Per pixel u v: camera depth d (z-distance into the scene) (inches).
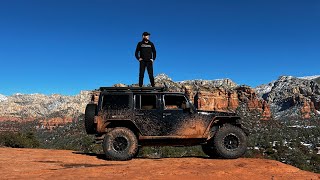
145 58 450.9
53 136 7165.4
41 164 328.5
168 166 305.1
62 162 345.1
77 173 275.0
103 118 360.8
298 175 282.0
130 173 274.5
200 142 366.9
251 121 7411.4
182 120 358.9
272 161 329.7
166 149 1086.4
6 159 361.7
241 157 378.0
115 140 354.0
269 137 6082.7
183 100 366.9
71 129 7091.5
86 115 367.6
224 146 352.8
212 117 362.0
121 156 348.5
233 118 365.4
